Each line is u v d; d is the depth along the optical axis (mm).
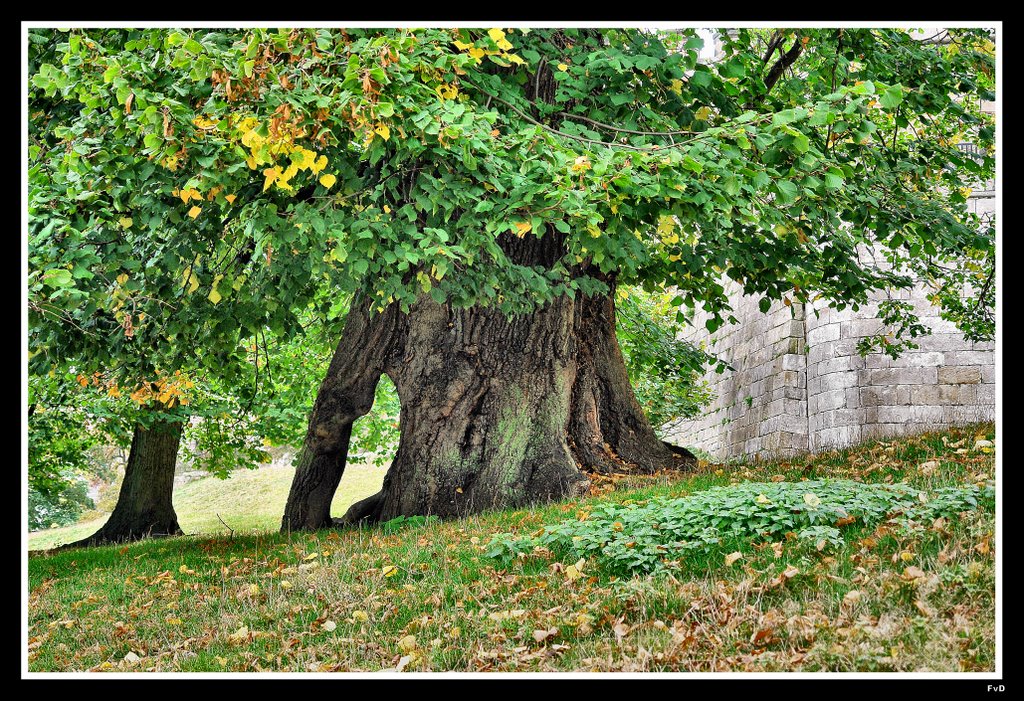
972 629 5508
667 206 7840
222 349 10328
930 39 12672
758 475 10602
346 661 6637
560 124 9008
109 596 9297
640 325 17531
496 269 9297
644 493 9914
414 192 7871
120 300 8891
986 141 12008
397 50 6793
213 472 20047
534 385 11445
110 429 16609
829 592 6184
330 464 12250
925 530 6895
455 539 9141
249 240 9258
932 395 17328
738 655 5613
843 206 10625
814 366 18766
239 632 7320
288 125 6551
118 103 7156
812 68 12102
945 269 15805
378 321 11797
